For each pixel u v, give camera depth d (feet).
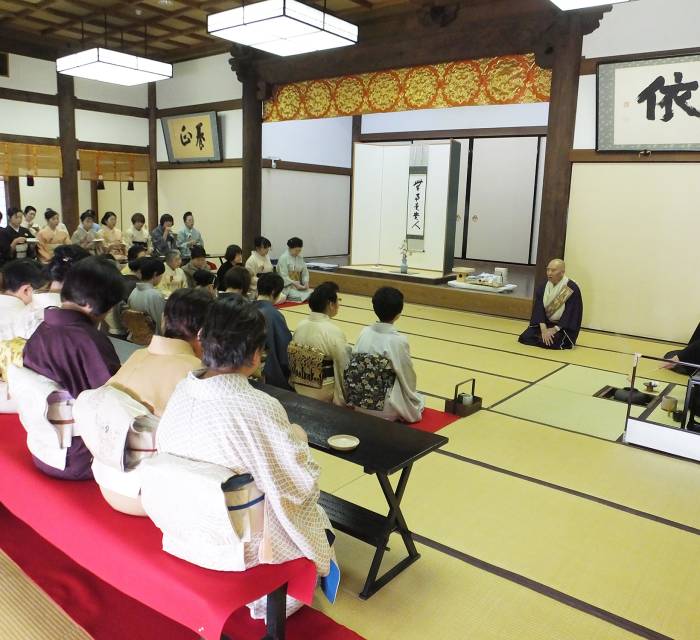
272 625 5.28
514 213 39.22
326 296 11.62
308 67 27.45
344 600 6.54
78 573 6.89
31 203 38.81
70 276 6.62
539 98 21.98
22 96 30.32
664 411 11.93
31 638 5.86
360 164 29.78
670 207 19.90
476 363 16.87
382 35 25.09
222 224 33.42
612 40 19.98
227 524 4.65
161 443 5.05
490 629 6.17
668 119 19.07
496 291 24.75
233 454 4.73
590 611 6.51
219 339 4.84
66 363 6.38
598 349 18.99
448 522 8.24
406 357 11.45
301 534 5.10
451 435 11.44
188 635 5.95
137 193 37.76
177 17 26.89
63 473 6.38
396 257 30.48
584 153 20.99
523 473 9.89
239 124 31.48
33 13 26.99
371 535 6.81
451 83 23.85
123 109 34.19
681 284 20.07
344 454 6.63
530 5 21.12
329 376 11.50
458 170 28.71
